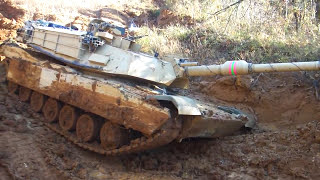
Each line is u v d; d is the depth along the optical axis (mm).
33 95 12484
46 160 9031
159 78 10820
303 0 17375
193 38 18172
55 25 13789
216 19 18875
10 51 13289
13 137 9867
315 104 11648
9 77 12977
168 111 8453
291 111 12117
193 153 10586
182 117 9008
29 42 13039
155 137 8609
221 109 11070
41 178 8266
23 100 12969
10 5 22625
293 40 15125
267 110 12688
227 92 13914
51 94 11227
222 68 10078
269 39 15641
